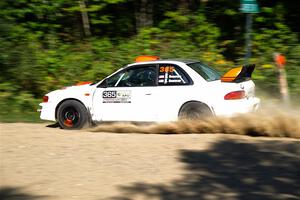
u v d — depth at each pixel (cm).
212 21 1875
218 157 821
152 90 1102
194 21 1825
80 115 1153
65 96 1162
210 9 1875
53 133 1063
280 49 1616
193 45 1730
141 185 687
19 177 736
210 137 972
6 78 1570
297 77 1497
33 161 818
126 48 1683
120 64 1638
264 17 1789
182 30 1834
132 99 1116
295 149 863
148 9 1991
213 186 679
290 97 1471
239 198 633
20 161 819
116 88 1131
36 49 1658
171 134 1040
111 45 1744
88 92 1152
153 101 1098
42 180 720
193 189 668
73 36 1891
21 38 1697
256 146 891
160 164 786
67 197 648
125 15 2031
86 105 1151
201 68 1119
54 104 1173
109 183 699
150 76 1115
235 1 1817
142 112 1108
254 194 647
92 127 1164
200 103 1064
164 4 2044
